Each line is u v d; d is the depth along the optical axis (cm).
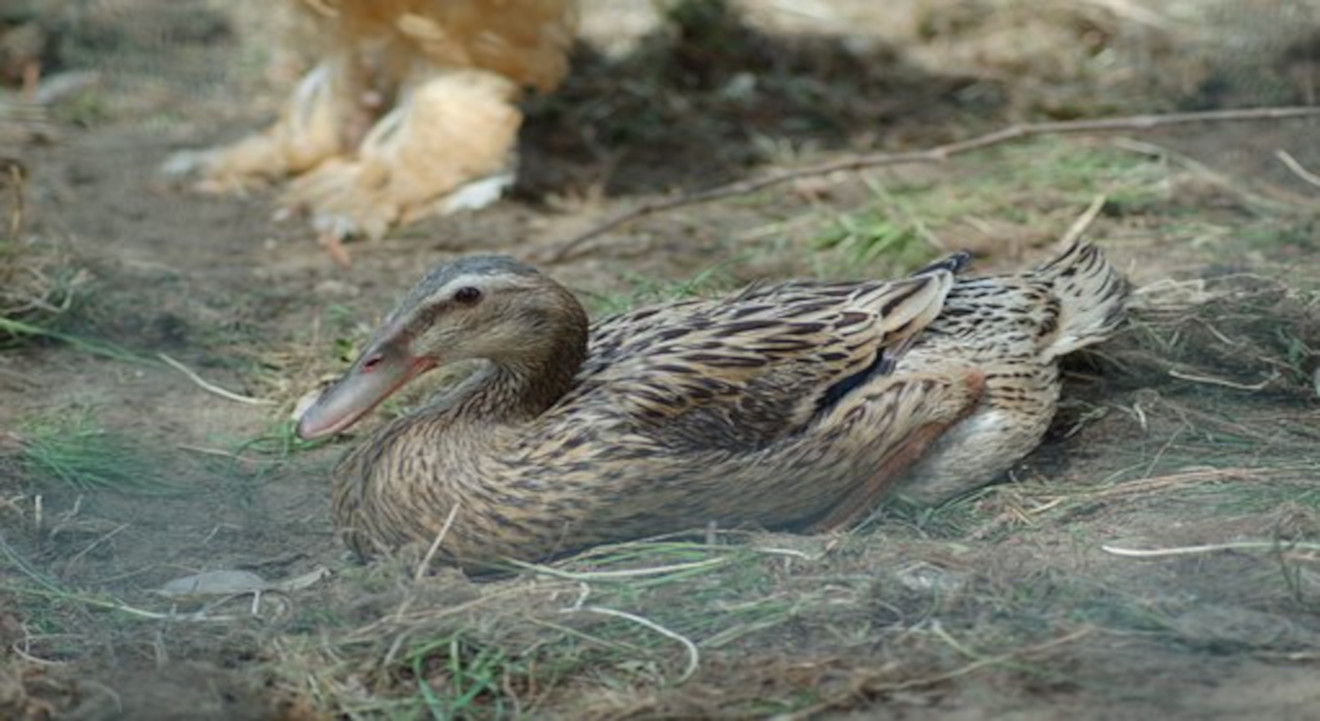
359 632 902
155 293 1409
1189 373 1190
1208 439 1111
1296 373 1191
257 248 1514
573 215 1584
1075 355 1193
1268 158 1645
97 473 1135
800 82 1869
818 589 926
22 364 1295
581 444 959
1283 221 1498
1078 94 1845
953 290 1096
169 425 1212
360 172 1595
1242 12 1977
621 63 1900
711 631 898
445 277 978
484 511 957
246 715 855
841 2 2095
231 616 947
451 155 1573
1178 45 1941
